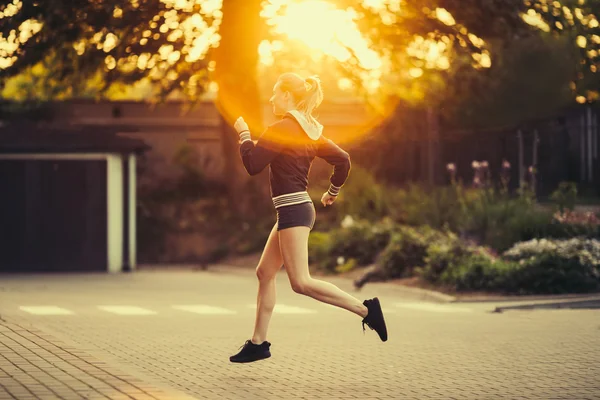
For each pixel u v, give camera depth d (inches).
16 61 1205.1
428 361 420.2
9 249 1282.0
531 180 1217.4
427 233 979.3
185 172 1658.5
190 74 1279.5
